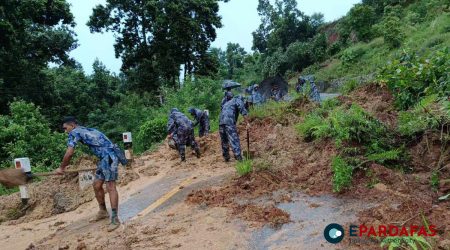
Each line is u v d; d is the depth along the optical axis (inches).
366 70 1048.8
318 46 1753.2
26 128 628.1
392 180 209.6
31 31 940.0
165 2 1182.9
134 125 976.9
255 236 183.8
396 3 1610.5
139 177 347.9
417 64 288.8
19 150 560.1
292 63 1772.9
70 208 297.4
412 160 227.6
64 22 990.4
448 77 248.5
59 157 608.4
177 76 1262.3
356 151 238.8
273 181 253.0
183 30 1189.7
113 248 196.1
